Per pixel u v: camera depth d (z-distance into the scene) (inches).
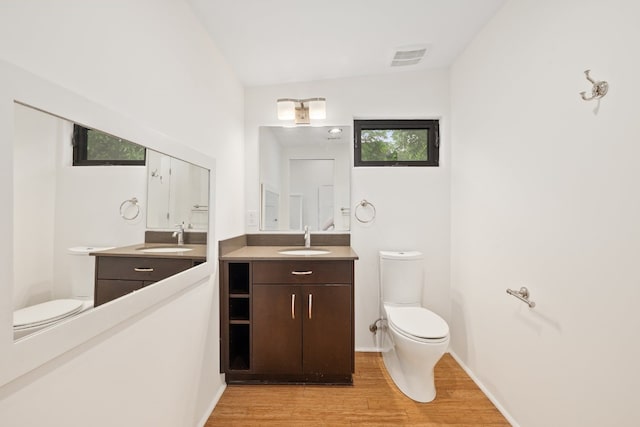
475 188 80.4
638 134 38.3
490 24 71.9
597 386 44.0
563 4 50.3
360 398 72.1
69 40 31.1
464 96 86.2
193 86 59.9
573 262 48.4
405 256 87.5
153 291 44.4
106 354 35.8
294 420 64.5
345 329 76.5
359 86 97.8
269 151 99.0
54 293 28.6
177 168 52.7
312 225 99.3
